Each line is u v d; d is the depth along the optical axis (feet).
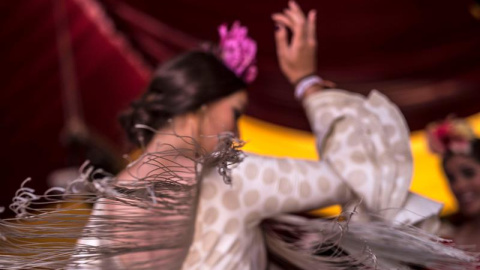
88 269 2.77
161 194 2.66
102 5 18.93
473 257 3.01
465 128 5.89
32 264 2.55
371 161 3.25
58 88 18.42
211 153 2.65
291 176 3.10
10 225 2.48
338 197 3.19
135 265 2.80
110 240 2.66
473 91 20.18
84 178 2.57
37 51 17.98
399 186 3.25
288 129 21.29
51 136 18.28
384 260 3.01
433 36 20.18
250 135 21.48
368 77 20.48
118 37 19.51
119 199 2.56
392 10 20.11
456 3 19.80
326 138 3.45
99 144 18.44
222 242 2.95
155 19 19.69
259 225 3.17
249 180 3.02
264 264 3.18
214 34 19.76
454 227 5.21
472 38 20.06
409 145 3.40
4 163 17.69
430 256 3.01
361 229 3.04
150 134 3.45
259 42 19.92
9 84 17.67
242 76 3.60
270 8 19.67
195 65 3.52
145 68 19.98
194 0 19.58
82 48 18.95
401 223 3.05
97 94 19.40
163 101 3.43
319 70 20.57
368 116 3.45
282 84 20.33
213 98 3.47
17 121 17.87
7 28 17.37
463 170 5.68
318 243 3.04
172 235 2.81
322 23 20.24
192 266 2.93
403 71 20.40
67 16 18.34
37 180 17.99
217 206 2.98
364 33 20.25
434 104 20.39
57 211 2.51
